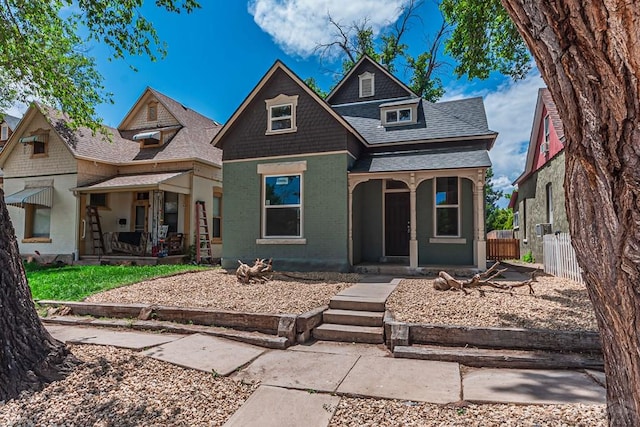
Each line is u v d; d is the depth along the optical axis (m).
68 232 15.14
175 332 5.84
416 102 12.41
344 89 15.05
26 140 15.73
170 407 3.38
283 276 9.48
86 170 15.41
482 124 11.65
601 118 1.42
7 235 3.94
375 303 6.32
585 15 1.31
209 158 16.09
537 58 1.60
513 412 3.20
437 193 11.45
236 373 4.21
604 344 1.74
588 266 1.64
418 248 11.50
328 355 4.88
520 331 4.74
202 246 15.54
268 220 11.13
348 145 10.58
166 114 17.33
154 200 15.60
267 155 11.12
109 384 3.80
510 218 27.66
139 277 9.81
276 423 3.13
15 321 3.78
